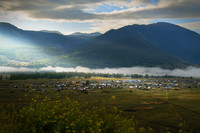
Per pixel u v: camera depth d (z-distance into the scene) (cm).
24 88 19900
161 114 8069
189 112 8306
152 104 11131
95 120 940
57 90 19288
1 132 746
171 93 18400
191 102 11650
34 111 932
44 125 879
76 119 909
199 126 5734
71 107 1014
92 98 12900
